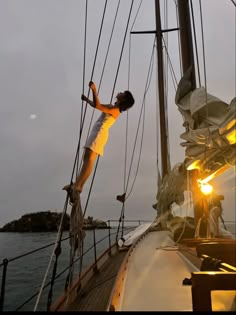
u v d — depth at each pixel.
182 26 7.92
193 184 7.75
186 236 8.70
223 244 4.74
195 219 7.88
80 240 4.18
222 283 2.72
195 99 5.00
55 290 15.45
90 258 26.69
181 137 5.10
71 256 4.12
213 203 7.88
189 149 5.21
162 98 16.27
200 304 2.71
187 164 5.78
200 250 4.78
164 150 16.09
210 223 7.30
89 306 4.99
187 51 7.78
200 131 4.40
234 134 3.67
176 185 9.38
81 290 5.85
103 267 8.01
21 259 29.91
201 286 2.74
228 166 4.85
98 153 4.42
